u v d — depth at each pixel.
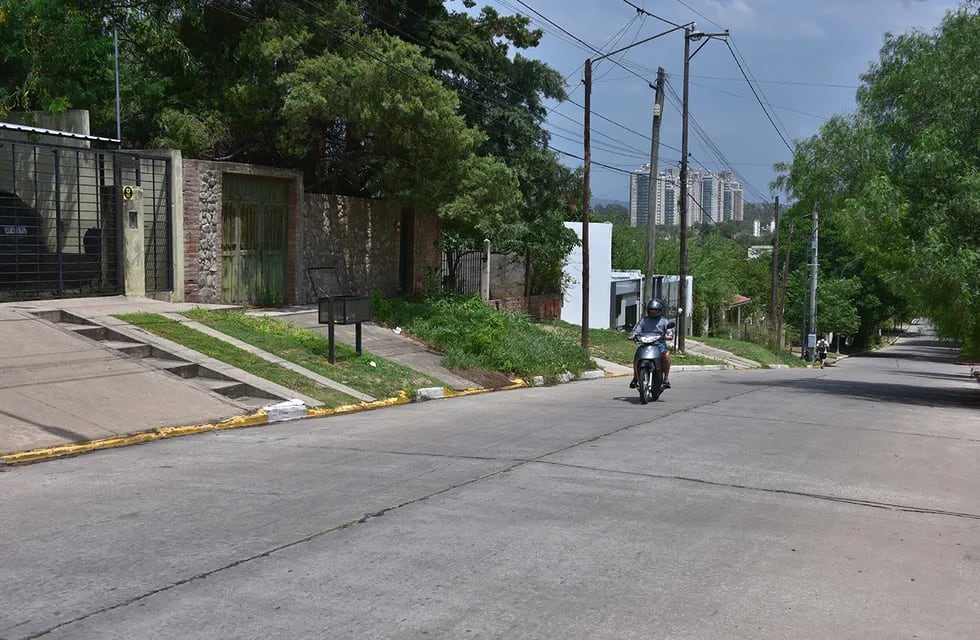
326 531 5.88
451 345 18.59
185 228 16.88
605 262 36.50
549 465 8.34
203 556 5.30
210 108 19.73
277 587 4.77
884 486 8.00
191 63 19.81
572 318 34.75
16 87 19.98
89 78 20.92
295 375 13.46
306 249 20.11
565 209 30.77
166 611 4.41
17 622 4.25
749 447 9.91
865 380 28.03
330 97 18.30
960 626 4.48
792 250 75.69
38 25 19.20
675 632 4.27
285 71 19.58
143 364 12.25
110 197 16.03
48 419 9.52
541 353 20.44
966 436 11.80
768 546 5.84
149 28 19.89
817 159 19.91
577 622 4.37
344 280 21.55
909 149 18.17
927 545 6.02
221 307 16.47
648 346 14.46
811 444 10.39
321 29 19.64
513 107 26.41
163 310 15.27
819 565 5.46
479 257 28.72
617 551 5.59
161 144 18.38
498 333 19.44
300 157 20.31
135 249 16.00
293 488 7.16
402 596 4.66
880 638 4.29
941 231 16.58
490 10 24.95
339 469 7.99
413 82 18.62
